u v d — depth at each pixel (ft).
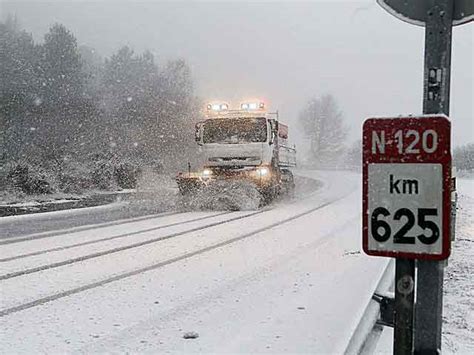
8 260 25.98
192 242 31.19
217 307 17.97
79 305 18.13
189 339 14.97
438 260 8.64
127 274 22.74
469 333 15.72
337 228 37.68
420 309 9.02
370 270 23.52
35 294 19.53
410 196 8.80
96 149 119.14
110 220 44.65
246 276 22.41
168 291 19.99
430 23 9.08
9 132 103.14
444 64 9.00
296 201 64.64
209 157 54.08
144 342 14.69
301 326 15.94
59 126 119.34
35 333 15.33
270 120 53.72
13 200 67.87
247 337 15.08
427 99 9.12
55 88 129.49
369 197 9.09
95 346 14.34
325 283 21.18
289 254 27.43
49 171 85.97
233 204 52.26
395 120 8.87
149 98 143.84
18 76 122.93
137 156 125.18
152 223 41.42
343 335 15.05
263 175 52.90
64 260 25.90
